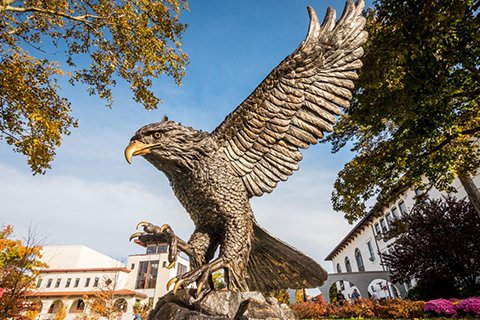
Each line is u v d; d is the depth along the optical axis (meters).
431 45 4.64
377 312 8.61
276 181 2.28
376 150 7.32
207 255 2.22
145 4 6.12
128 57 6.62
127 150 1.97
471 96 5.70
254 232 2.26
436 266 9.69
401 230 10.02
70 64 6.76
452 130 6.04
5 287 7.32
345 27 2.33
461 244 9.11
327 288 14.47
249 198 2.34
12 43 6.03
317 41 2.26
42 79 6.55
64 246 27.52
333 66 2.28
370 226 20.08
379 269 18.38
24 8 5.39
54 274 24.17
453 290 9.53
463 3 4.28
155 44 6.39
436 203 10.64
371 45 5.32
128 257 25.52
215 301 1.89
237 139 2.27
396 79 4.81
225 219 2.14
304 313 10.33
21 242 11.91
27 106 6.25
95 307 17.72
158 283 23.38
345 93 2.25
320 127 2.25
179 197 2.29
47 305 21.86
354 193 7.27
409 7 5.28
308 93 2.25
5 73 5.97
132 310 20.78
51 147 6.66
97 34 6.29
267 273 2.39
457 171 7.08
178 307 1.88
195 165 2.11
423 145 6.63
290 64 2.22
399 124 5.82
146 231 2.00
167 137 2.05
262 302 1.93
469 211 9.58
